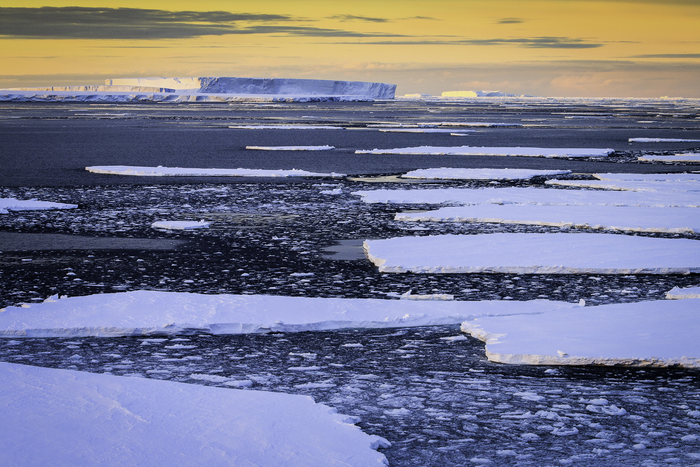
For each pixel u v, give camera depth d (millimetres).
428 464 5785
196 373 8281
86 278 13297
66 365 8523
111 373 8211
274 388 7742
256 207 21906
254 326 10156
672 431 6523
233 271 13906
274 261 14773
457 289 12484
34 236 17266
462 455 5969
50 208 21281
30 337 9789
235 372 8328
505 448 6133
